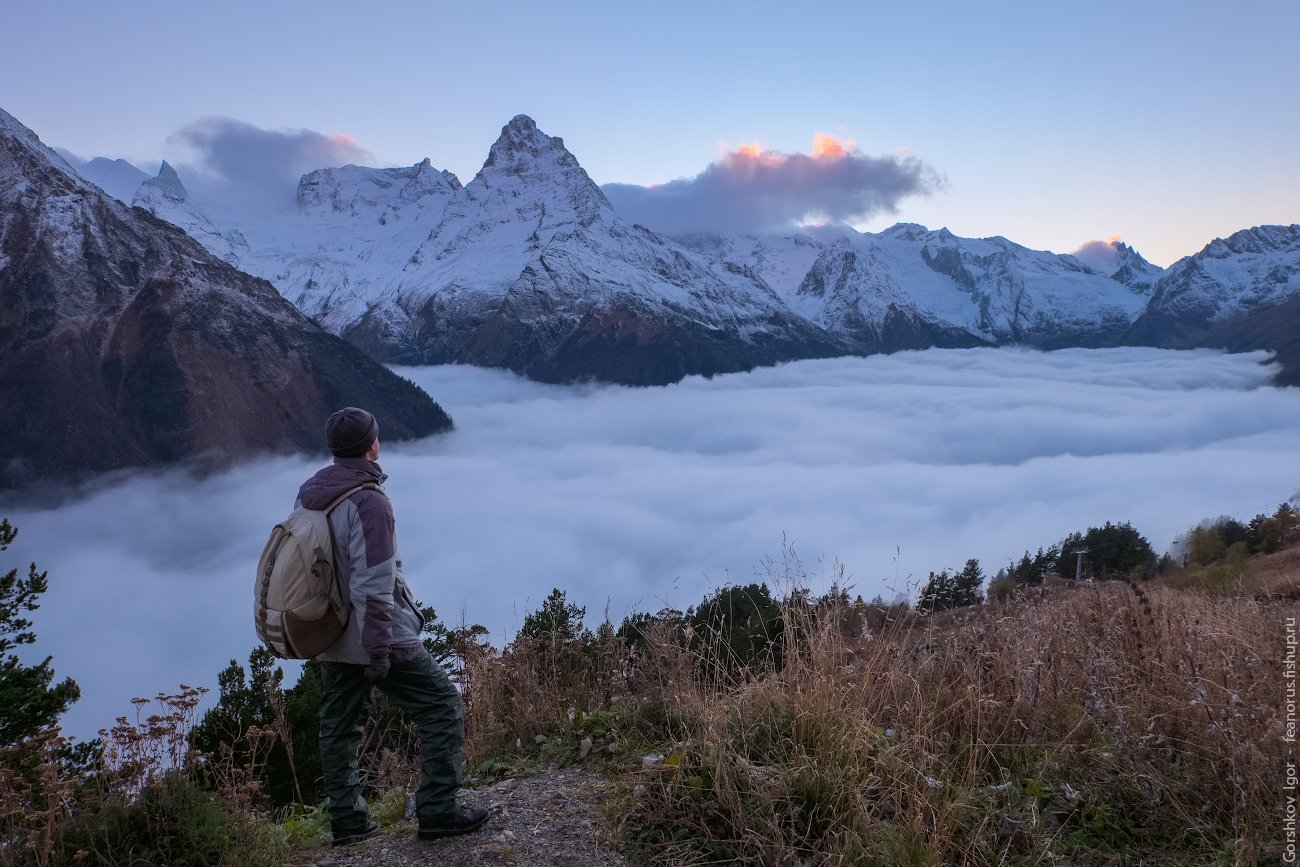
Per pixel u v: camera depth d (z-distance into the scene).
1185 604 5.51
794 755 3.82
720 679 4.84
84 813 3.45
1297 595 5.75
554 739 4.88
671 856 3.43
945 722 4.09
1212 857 3.17
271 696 4.70
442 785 3.71
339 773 3.79
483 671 5.54
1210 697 3.67
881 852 3.19
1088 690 4.12
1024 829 3.35
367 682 3.83
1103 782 3.64
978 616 5.12
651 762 4.10
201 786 3.83
